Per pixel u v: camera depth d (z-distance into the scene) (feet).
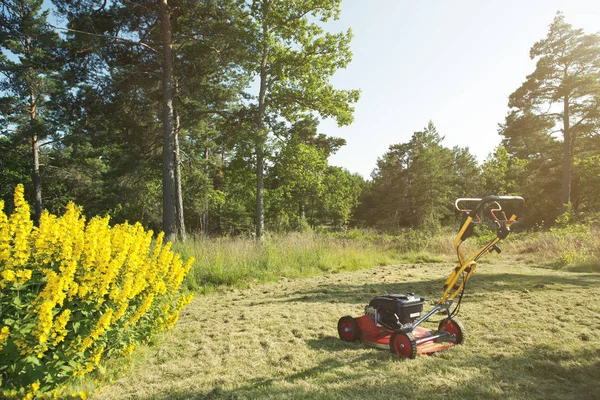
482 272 41.01
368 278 38.91
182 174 86.74
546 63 109.81
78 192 110.42
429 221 69.41
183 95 68.44
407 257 57.00
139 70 61.77
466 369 14.43
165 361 16.31
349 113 64.95
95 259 13.84
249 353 17.03
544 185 125.90
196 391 13.23
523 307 24.23
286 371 14.87
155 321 17.81
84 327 13.09
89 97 60.49
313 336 19.52
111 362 15.30
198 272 36.14
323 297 29.48
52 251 12.98
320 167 69.00
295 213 99.35
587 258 44.78
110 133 67.00
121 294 13.85
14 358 11.37
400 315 16.74
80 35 55.06
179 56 64.85
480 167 109.70
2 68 80.43
